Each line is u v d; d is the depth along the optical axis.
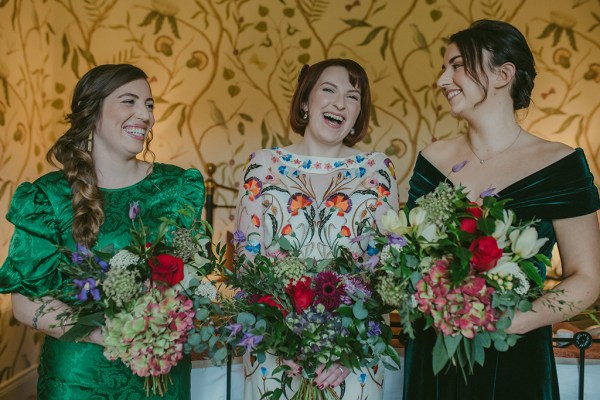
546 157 1.37
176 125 3.82
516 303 1.17
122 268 1.25
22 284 1.39
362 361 1.30
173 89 3.82
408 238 1.22
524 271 1.17
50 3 3.67
